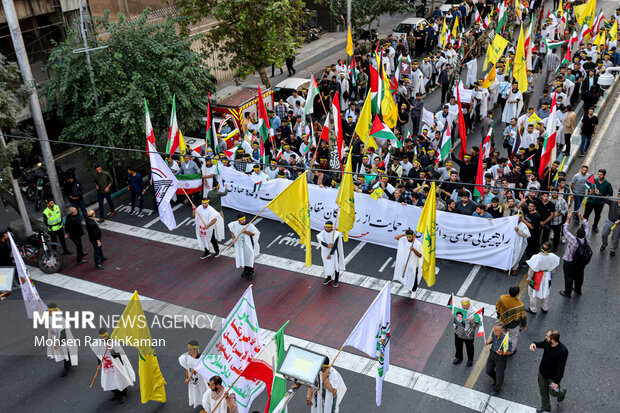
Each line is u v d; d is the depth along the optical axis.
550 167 16.72
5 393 12.19
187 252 17.20
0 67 15.80
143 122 19.39
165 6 26.91
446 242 15.99
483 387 11.70
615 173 20.16
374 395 11.65
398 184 17.33
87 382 12.45
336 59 34.44
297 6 25.41
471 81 26.66
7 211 19.91
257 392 10.37
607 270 15.23
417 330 13.42
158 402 11.73
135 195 19.47
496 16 35.38
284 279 15.60
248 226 15.16
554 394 10.79
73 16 23.08
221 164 19.16
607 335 12.91
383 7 31.70
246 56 24.97
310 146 19.47
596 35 30.50
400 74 26.22
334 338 13.26
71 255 17.30
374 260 16.34
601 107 25.45
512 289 11.69
